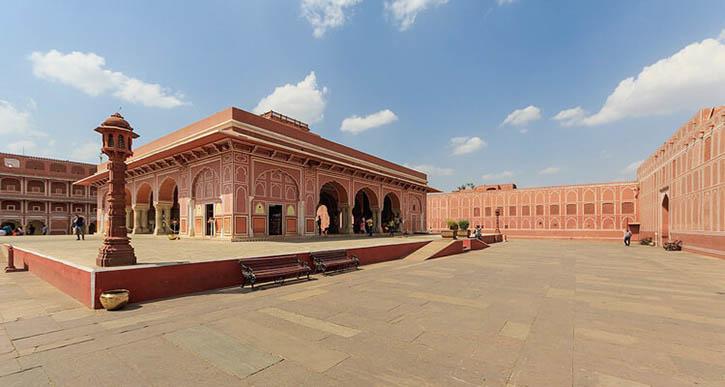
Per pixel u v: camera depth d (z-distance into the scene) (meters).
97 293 5.03
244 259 6.89
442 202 38.38
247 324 4.29
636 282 7.52
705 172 14.05
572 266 10.53
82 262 6.22
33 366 3.06
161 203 19.47
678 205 17.34
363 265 10.45
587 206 29.98
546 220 31.95
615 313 4.86
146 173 20.50
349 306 5.20
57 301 5.50
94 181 25.81
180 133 17.92
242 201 14.66
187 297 5.79
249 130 15.42
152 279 5.65
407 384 2.72
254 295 5.96
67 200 40.53
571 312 4.91
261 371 2.96
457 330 4.07
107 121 6.05
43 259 7.76
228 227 14.33
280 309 5.02
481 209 35.72
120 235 5.88
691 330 4.08
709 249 13.69
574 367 3.03
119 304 4.92
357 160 23.00
